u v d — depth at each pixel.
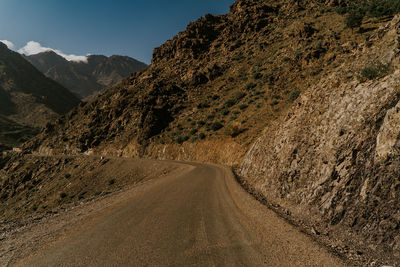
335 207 6.37
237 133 36.62
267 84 47.88
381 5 41.72
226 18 108.69
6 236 6.16
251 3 103.12
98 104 99.81
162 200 9.85
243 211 7.89
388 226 4.84
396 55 8.06
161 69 97.62
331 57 38.59
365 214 5.46
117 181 37.91
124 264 4.14
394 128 5.66
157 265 4.10
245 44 81.38
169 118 61.59
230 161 32.22
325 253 4.64
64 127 102.44
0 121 175.75
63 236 5.76
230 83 64.06
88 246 5.04
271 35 75.44
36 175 63.06
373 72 8.57
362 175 6.13
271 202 9.59
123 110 79.50
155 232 5.84
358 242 5.16
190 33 103.25
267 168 13.06
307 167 8.91
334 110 9.43
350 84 9.63
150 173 34.78
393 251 4.47
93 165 49.81
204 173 21.00
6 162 94.31
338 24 50.88
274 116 34.50
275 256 4.51
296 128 11.93
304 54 45.66
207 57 86.75
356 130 7.31
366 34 37.28
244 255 4.54
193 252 4.65
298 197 8.40
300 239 5.33
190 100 67.00
